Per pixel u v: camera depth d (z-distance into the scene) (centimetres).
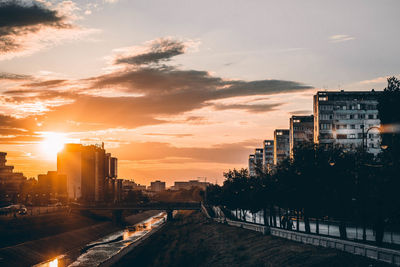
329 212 6600
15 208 19038
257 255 6106
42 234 14562
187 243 10956
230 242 8694
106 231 19575
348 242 4716
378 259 4088
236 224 11956
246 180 13125
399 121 5359
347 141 16062
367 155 6109
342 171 6625
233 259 6450
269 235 7831
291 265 4778
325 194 6594
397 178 5247
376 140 15962
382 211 5334
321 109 16212
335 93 16225
